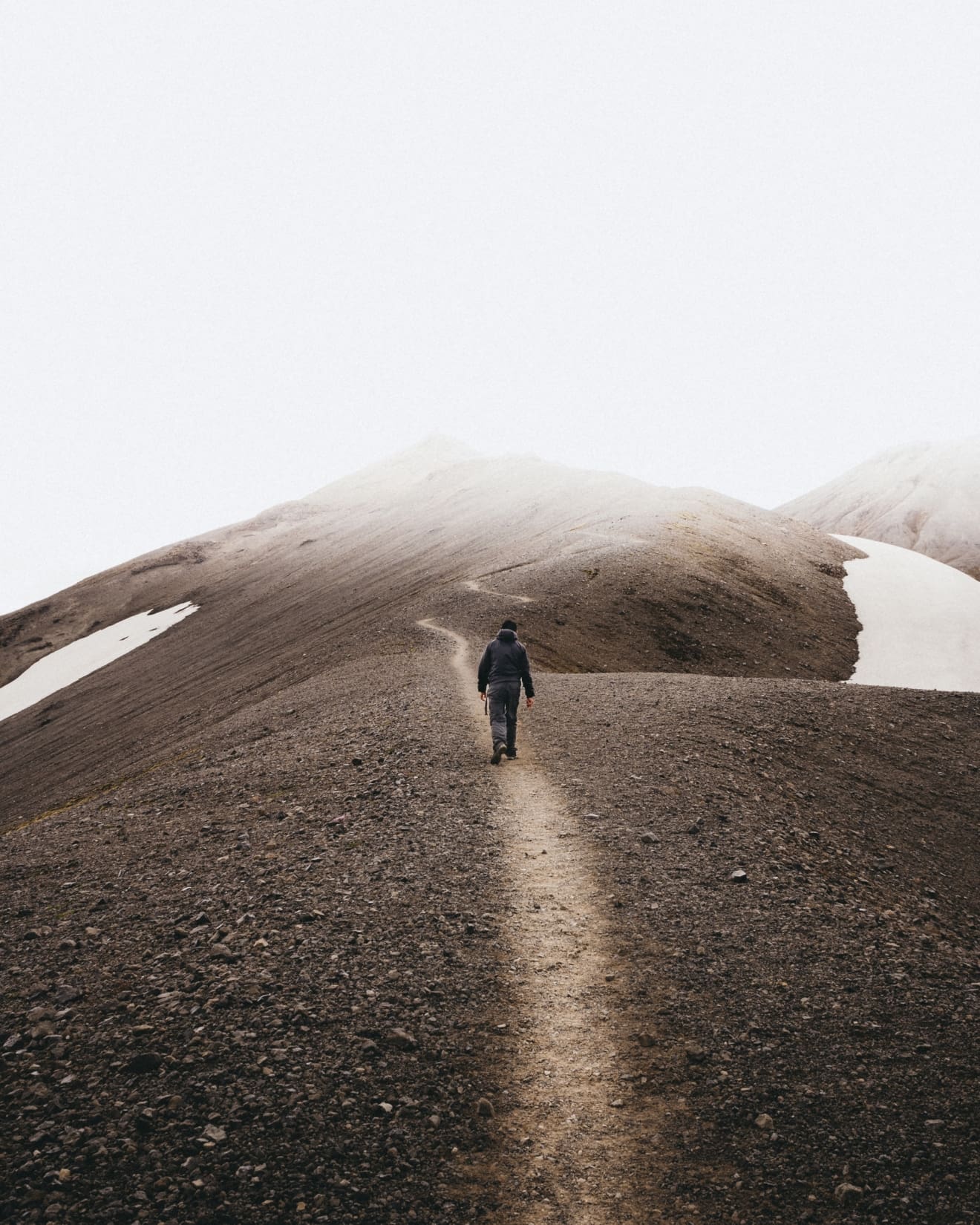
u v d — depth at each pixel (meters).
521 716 18.22
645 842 10.02
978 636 64.88
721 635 55.59
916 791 15.99
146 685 83.44
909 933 8.29
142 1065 5.37
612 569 61.19
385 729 16.77
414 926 7.67
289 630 90.12
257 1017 6.00
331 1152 4.65
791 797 13.63
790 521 114.62
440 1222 4.24
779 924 7.89
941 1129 4.89
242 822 12.11
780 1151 4.77
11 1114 4.91
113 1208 4.17
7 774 64.62
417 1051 5.66
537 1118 5.09
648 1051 5.77
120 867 10.62
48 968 7.22
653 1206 4.40
